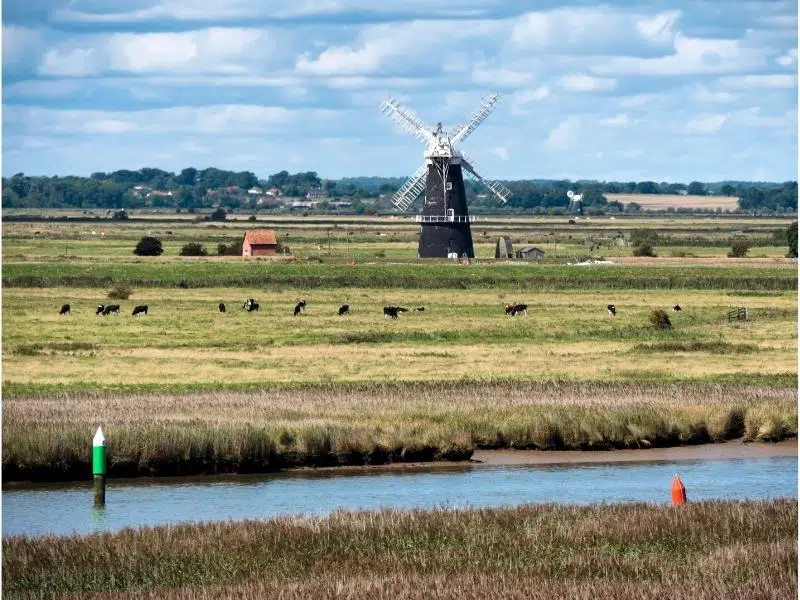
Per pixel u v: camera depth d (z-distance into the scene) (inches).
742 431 6643.7
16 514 4886.8
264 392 7185.0
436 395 7052.2
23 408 6338.6
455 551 4097.0
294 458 5846.5
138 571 3880.4
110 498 5201.8
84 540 4183.1
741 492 5369.1
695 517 4488.2
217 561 3976.4
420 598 3452.3
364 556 4033.0
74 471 5551.2
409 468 5861.2
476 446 6259.8
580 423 6314.0
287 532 4271.7
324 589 3550.7
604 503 4842.5
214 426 5876.0
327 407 6604.3
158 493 5305.1
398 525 4360.2
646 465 5959.6
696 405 6737.2
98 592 3656.5
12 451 5472.4
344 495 5290.4
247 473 5723.4
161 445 5634.8
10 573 3846.0
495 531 4315.9
